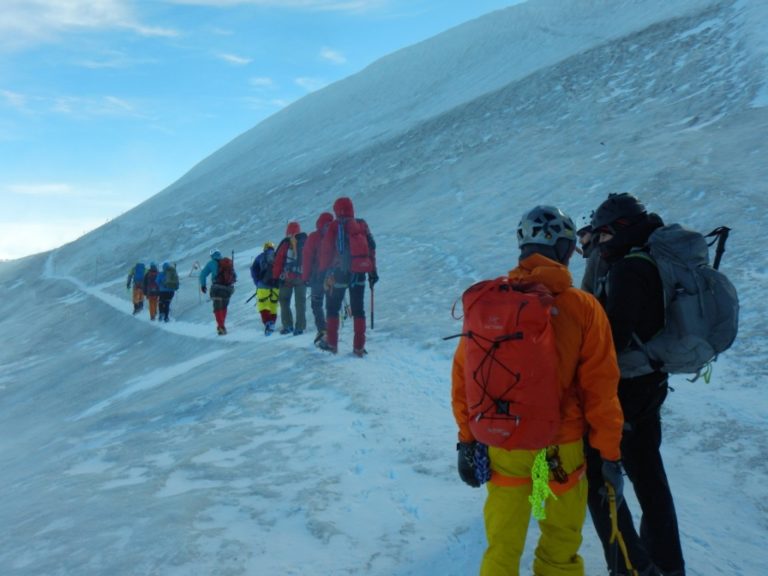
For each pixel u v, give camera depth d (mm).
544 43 59219
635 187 16438
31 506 5445
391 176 38156
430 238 19703
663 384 3408
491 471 2979
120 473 5996
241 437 6504
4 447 12555
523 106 38562
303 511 4578
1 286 58625
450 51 72625
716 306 3230
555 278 2887
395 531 4242
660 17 46531
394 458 5594
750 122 20391
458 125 41375
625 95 31672
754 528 4129
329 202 39938
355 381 8312
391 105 64562
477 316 2828
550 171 23062
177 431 7258
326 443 6121
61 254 61719
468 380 2850
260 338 13930
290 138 69938
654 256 3305
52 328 32094
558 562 3006
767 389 6211
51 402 16281
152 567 3869
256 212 47094
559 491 2914
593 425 2873
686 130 22219
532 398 2717
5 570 4148
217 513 4625
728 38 33062
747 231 11383
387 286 15266
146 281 23906
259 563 3877
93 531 4508
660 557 3334
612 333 3209
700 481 4777
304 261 10469
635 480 3457
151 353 18594
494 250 16156
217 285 16109
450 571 3736
